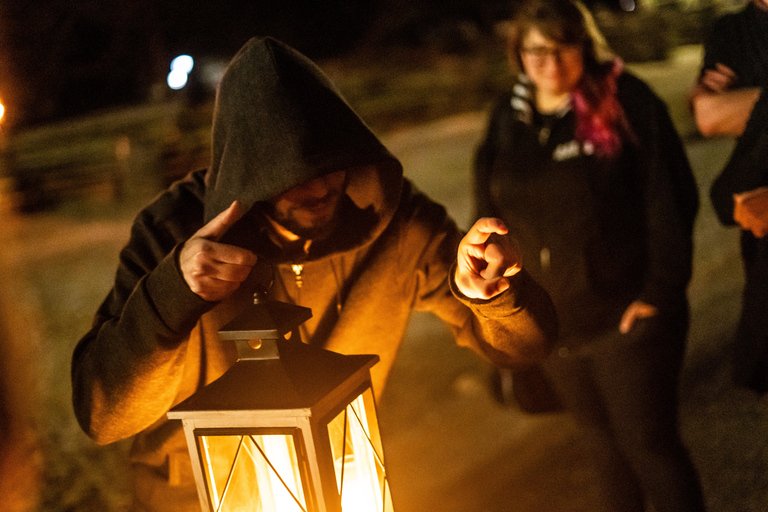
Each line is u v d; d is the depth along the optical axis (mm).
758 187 1514
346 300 1424
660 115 2004
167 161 11227
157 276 1068
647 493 2045
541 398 2488
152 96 15547
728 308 3922
